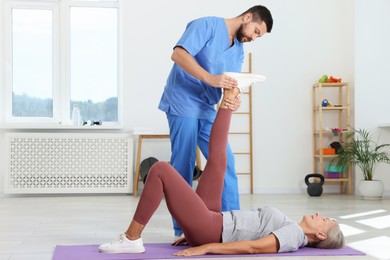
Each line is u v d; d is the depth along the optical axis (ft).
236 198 11.00
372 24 20.90
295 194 20.99
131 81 20.83
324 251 9.21
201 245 9.05
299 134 21.66
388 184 20.74
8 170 19.95
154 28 20.94
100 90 21.31
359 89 20.92
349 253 9.10
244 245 8.71
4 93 20.70
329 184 21.66
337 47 21.80
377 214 14.94
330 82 20.97
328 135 21.71
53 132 20.54
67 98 21.01
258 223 9.09
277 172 21.57
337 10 21.75
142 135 20.03
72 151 20.21
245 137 21.33
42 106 21.06
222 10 21.25
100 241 10.74
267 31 10.64
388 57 20.92
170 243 10.36
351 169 21.26
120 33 20.92
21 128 20.12
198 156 19.63
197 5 21.13
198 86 10.78
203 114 10.98
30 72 21.01
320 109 20.74
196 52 10.25
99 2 21.16
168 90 10.98
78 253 9.11
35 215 14.80
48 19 21.07
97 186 20.30
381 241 10.71
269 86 21.52
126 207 16.62
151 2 20.94
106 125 20.52
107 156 20.35
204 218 8.83
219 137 9.55
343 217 14.34
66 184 20.20
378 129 20.90
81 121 20.67
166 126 20.93
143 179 19.35
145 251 9.26
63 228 12.49
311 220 9.38
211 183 9.42
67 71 21.01
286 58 21.61
